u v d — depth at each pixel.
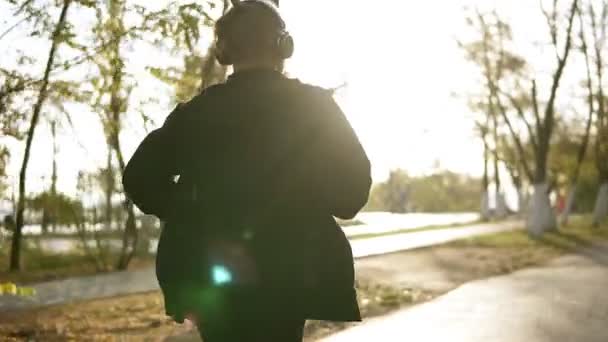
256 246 2.15
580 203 62.34
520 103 34.53
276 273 2.13
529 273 14.81
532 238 27.12
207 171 2.20
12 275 13.84
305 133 2.19
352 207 2.23
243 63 2.30
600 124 38.69
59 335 7.58
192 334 7.58
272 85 2.25
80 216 7.59
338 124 2.22
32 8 5.62
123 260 15.80
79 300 10.31
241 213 2.17
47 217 7.23
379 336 7.48
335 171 2.20
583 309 9.34
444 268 15.82
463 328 7.95
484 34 32.38
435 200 82.94
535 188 30.14
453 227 37.00
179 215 2.24
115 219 16.25
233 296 2.15
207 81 7.21
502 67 32.22
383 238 26.72
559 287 12.04
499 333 7.59
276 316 2.15
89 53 5.75
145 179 2.25
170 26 5.57
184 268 2.19
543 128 30.61
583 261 17.83
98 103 5.88
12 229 8.65
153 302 10.08
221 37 2.33
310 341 7.26
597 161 38.41
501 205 49.69
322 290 2.17
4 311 9.16
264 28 2.29
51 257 16.59
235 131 2.20
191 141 2.23
